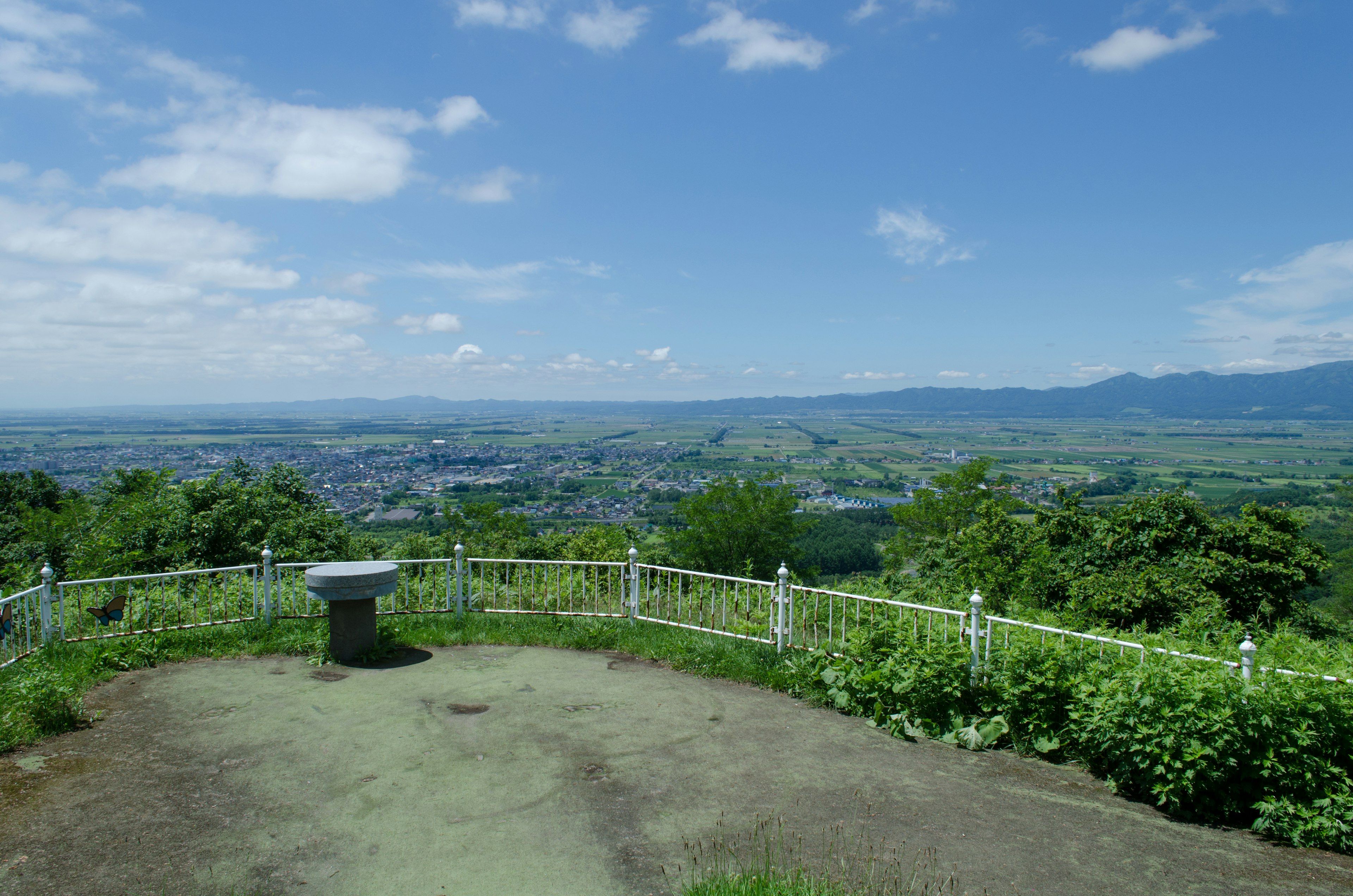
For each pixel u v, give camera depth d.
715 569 25.50
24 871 3.74
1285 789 4.54
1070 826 4.50
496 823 4.36
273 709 6.13
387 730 5.71
